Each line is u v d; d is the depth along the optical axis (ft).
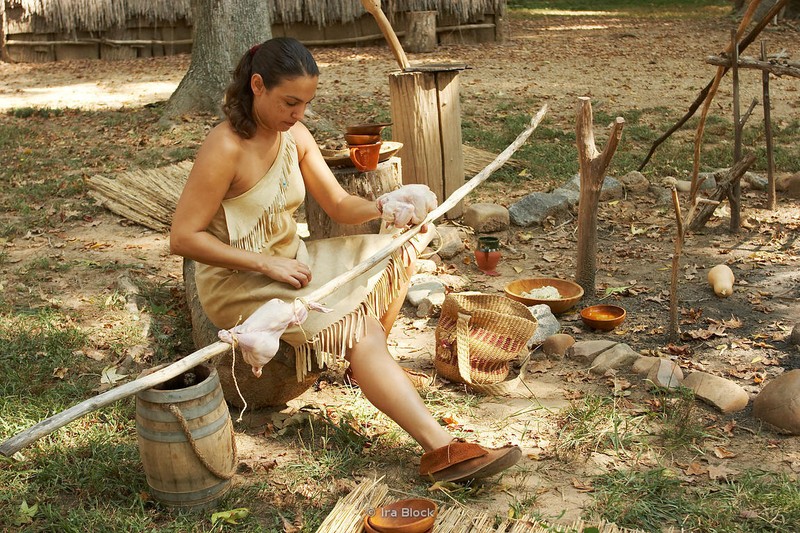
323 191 12.44
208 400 10.11
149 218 21.76
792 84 37.40
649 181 23.84
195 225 10.93
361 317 11.19
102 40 51.29
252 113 10.85
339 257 11.97
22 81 44.83
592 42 52.44
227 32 32.60
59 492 10.70
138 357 14.16
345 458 11.37
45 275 17.92
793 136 28.27
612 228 20.99
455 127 20.89
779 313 15.84
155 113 34.30
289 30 51.26
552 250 19.77
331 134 30.37
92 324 15.42
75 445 11.57
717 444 11.66
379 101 36.32
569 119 31.96
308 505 10.44
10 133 31.71
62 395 12.85
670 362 13.48
